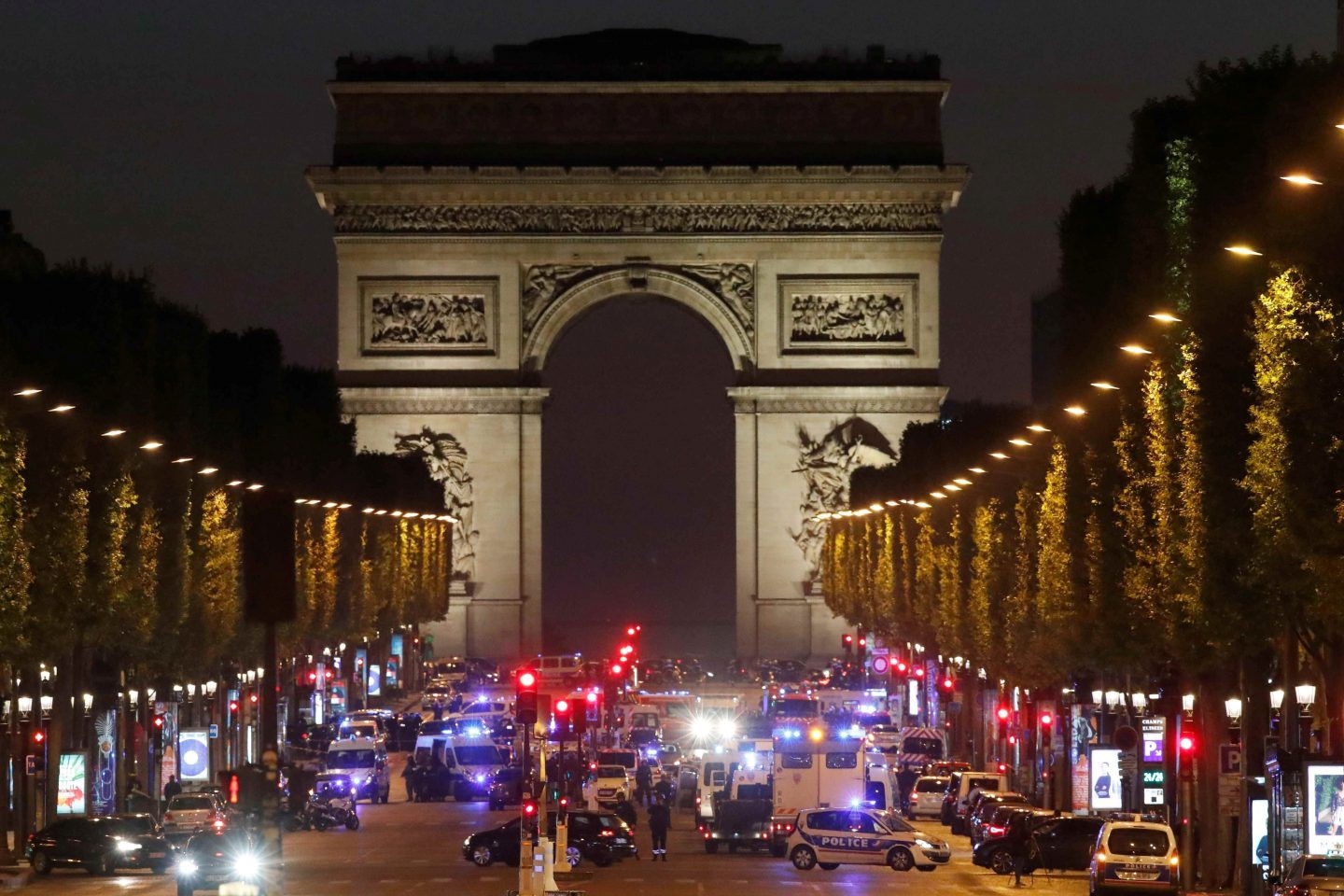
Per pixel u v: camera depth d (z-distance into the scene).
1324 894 173.12
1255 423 196.38
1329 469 183.25
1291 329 184.75
